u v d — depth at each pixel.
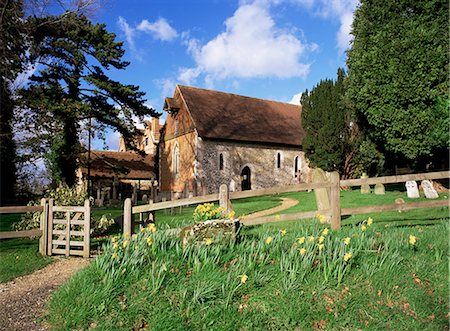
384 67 16.12
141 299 4.23
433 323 3.78
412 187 14.41
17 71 19.48
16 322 4.38
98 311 4.16
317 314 3.85
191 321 3.85
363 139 24.41
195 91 32.81
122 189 35.97
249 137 31.52
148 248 5.33
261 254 4.87
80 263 7.63
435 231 6.59
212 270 4.63
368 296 4.11
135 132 25.67
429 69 15.20
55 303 4.58
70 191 10.50
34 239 10.07
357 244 5.18
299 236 5.82
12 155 23.55
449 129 14.04
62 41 21.36
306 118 26.59
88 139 27.48
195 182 28.70
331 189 7.63
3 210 7.82
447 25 14.98
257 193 7.82
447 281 4.55
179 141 31.83
